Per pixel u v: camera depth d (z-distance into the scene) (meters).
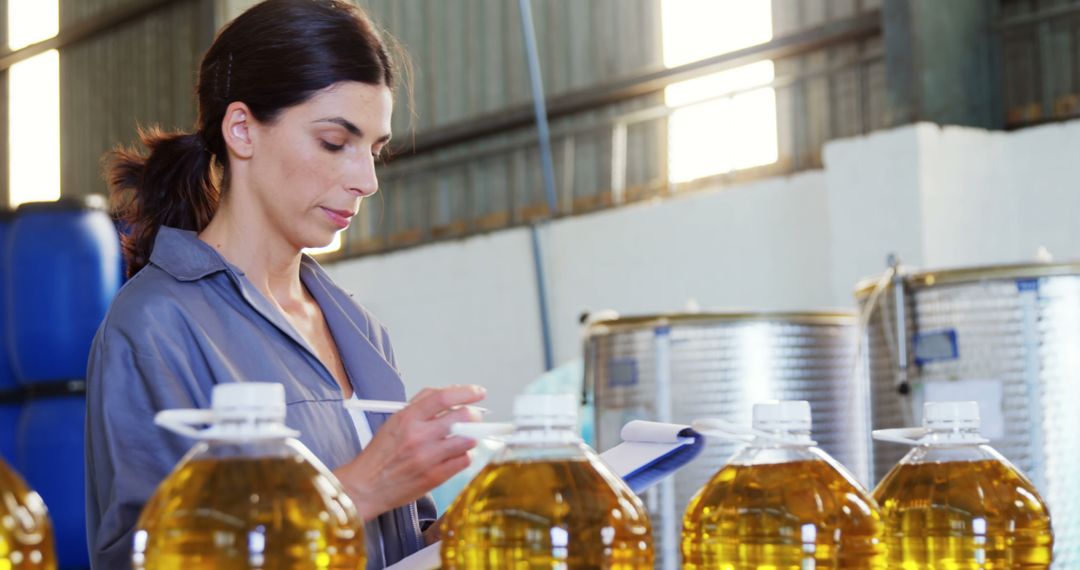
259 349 1.19
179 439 1.08
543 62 7.76
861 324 2.54
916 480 0.97
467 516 0.82
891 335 2.41
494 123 7.91
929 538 0.96
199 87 1.28
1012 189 5.04
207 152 1.29
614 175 7.37
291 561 0.72
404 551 1.28
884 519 0.97
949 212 4.91
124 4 9.66
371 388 1.30
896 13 5.18
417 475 1.04
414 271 7.75
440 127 8.30
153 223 1.29
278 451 0.74
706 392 2.86
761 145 6.73
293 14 1.22
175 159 1.29
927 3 5.16
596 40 7.51
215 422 0.73
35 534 0.69
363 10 1.28
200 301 1.18
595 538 0.80
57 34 10.26
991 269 2.28
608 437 3.04
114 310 1.15
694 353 2.88
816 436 2.82
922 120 5.08
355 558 0.76
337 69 1.22
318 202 1.23
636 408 2.96
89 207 4.17
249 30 1.23
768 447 0.90
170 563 0.72
